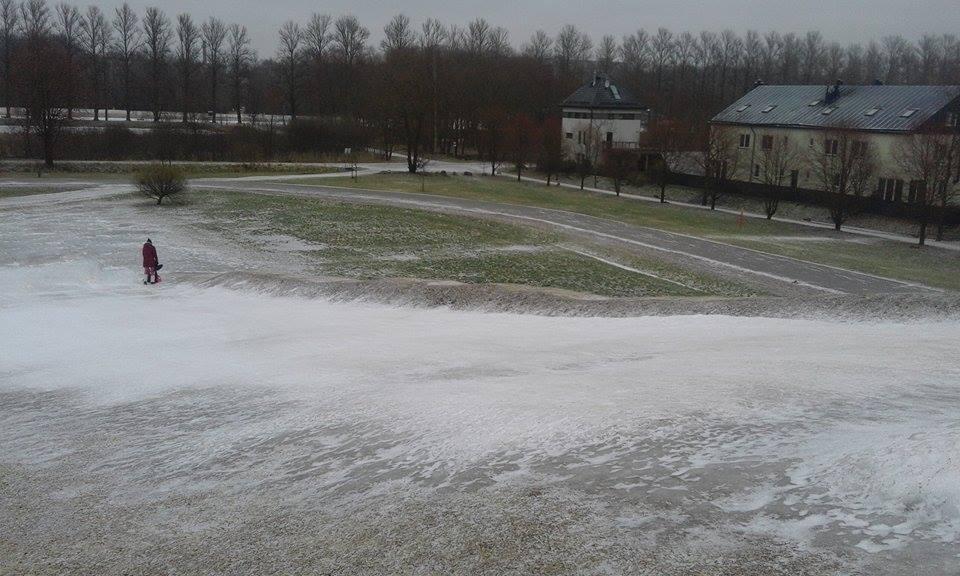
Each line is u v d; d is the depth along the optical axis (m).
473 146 110.75
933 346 12.36
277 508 6.92
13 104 104.88
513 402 9.27
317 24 124.56
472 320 18.17
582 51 159.38
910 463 6.05
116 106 131.50
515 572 5.35
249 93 127.62
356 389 11.02
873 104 59.84
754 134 66.44
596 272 34.41
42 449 9.41
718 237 46.19
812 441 7.04
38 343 16.58
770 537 5.39
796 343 13.18
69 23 115.69
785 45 161.12
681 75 148.25
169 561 6.11
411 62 106.38
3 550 6.57
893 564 4.89
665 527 5.69
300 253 35.16
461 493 6.71
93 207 44.78
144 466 8.50
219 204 46.94
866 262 40.50
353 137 94.75
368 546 5.97
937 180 48.16
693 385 9.61
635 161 78.25
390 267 33.28
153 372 13.35
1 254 30.75
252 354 14.59
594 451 7.33
